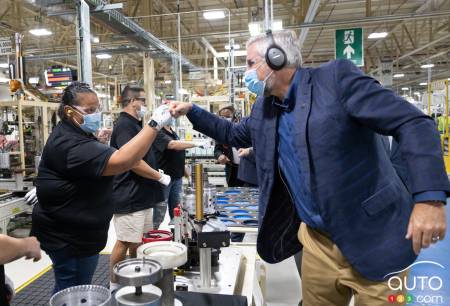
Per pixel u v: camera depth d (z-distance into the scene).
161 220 3.45
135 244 2.35
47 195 1.49
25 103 4.37
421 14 6.40
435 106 7.82
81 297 0.78
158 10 7.36
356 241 1.04
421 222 0.83
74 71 4.79
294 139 1.12
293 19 7.85
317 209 1.14
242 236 2.24
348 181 1.04
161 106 1.46
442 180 0.82
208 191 1.54
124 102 2.43
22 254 0.89
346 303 1.25
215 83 7.34
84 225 1.54
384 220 1.03
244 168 2.02
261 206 1.38
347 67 1.03
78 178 1.48
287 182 1.29
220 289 1.23
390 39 11.59
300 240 1.34
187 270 1.36
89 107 1.52
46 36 8.82
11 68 4.54
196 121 1.56
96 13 3.42
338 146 1.03
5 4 6.97
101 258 3.15
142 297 0.81
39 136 4.86
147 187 2.38
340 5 7.98
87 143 1.44
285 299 2.35
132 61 11.14
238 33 7.03
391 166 1.10
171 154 3.28
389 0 7.66
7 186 3.95
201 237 1.20
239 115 5.46
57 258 1.55
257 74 1.19
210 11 5.02
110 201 1.67
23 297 2.45
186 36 7.25
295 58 1.14
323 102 1.05
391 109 0.91
